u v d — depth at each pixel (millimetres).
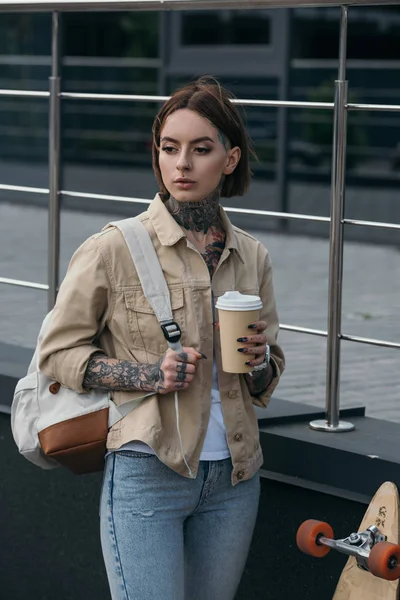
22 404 5160
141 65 26641
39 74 27188
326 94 24141
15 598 7246
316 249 19000
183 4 6109
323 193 23859
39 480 6984
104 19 27281
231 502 5070
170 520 4879
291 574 6000
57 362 4902
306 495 5883
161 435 4781
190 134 4801
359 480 5605
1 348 7961
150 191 25953
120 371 4785
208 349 4887
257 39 24359
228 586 5164
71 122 27203
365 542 4984
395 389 9891
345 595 5254
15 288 13508
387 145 23656
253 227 22094
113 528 4887
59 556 6949
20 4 6875
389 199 23438
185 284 4863
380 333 12211
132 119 26781
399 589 5164
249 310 4656
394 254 18812
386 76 23516
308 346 11625
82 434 4926
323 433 6012
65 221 20734
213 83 4984
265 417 6164
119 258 4855
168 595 4863
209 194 4969
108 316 4906
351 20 23906
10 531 7203
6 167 27359
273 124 24141
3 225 20141
